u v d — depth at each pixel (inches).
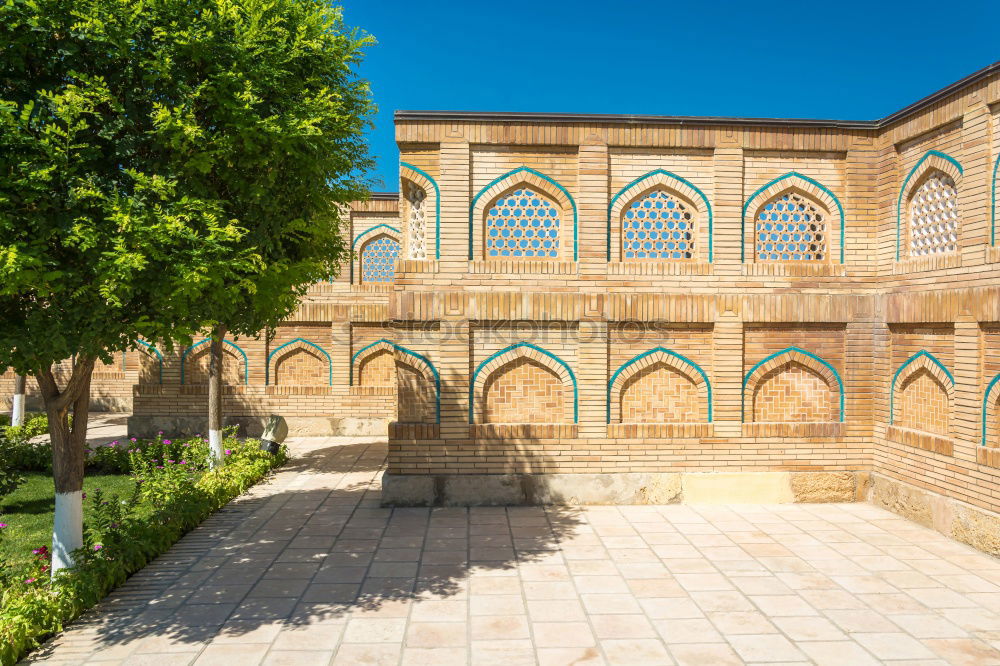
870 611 194.9
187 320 179.0
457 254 306.5
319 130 186.5
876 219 313.9
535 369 312.0
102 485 344.2
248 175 186.4
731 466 311.7
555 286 308.5
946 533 264.2
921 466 280.5
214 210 173.5
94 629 181.3
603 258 309.6
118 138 171.3
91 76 169.5
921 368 283.3
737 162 311.3
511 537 262.5
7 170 151.4
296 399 516.4
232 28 180.4
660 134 310.3
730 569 228.1
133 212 162.4
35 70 168.1
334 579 218.2
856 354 313.7
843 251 313.9
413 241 315.3
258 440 413.4
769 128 312.0
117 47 165.9
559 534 266.4
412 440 306.5
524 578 219.6
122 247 155.0
